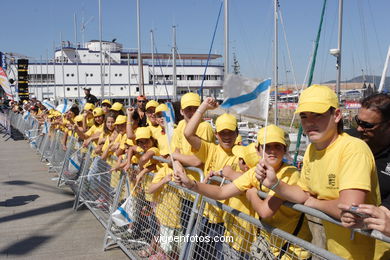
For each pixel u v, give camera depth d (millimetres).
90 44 55156
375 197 2188
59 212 6457
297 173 2773
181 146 4289
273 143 2713
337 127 2242
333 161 2195
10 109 26109
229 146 3768
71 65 49750
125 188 4887
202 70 50906
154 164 4574
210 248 3135
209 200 3109
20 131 19781
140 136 4590
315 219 3930
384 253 2252
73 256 4625
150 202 4207
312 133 2244
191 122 3738
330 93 2230
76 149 7844
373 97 2611
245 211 3166
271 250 2688
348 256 2266
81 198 6562
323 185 2246
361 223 1829
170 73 50375
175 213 3711
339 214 2033
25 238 5250
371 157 2145
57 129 10203
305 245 2188
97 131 7012
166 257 3812
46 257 4602
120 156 5102
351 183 2027
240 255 2900
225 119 3693
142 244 4371
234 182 2879
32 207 6770
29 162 11789
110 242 4828
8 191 7984
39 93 48938
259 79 2383
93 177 6191
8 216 6262
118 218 4430
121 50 54000
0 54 26422
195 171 3719
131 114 5273
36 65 48625
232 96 2408
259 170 2330
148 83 49812
